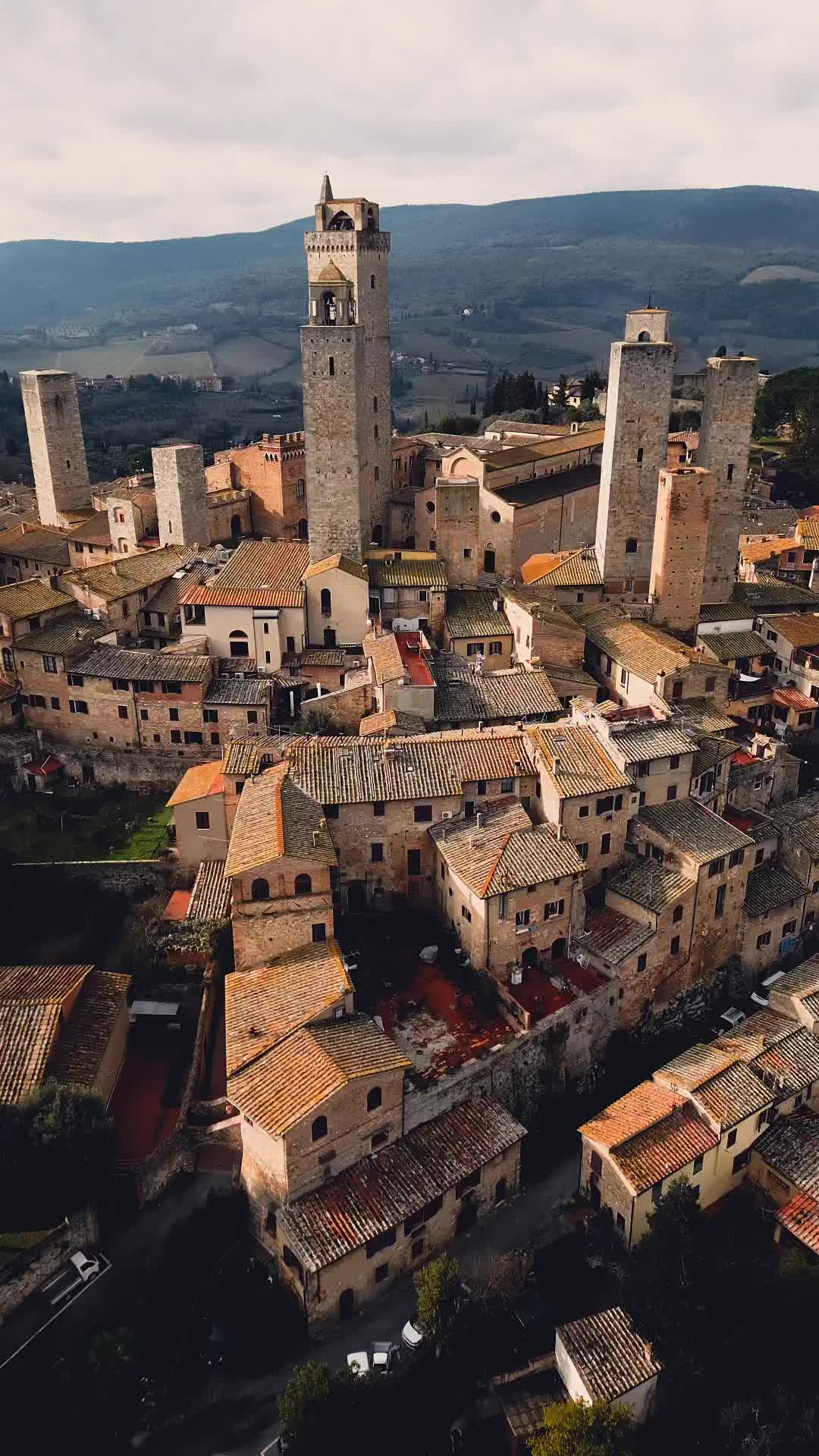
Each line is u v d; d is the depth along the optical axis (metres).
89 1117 56.66
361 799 73.94
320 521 110.56
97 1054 62.41
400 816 75.56
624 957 70.62
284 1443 48.38
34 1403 48.47
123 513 131.12
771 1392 51.66
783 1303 53.19
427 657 96.19
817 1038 68.62
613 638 98.94
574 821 74.75
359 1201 56.38
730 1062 65.00
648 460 105.94
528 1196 63.69
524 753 78.12
